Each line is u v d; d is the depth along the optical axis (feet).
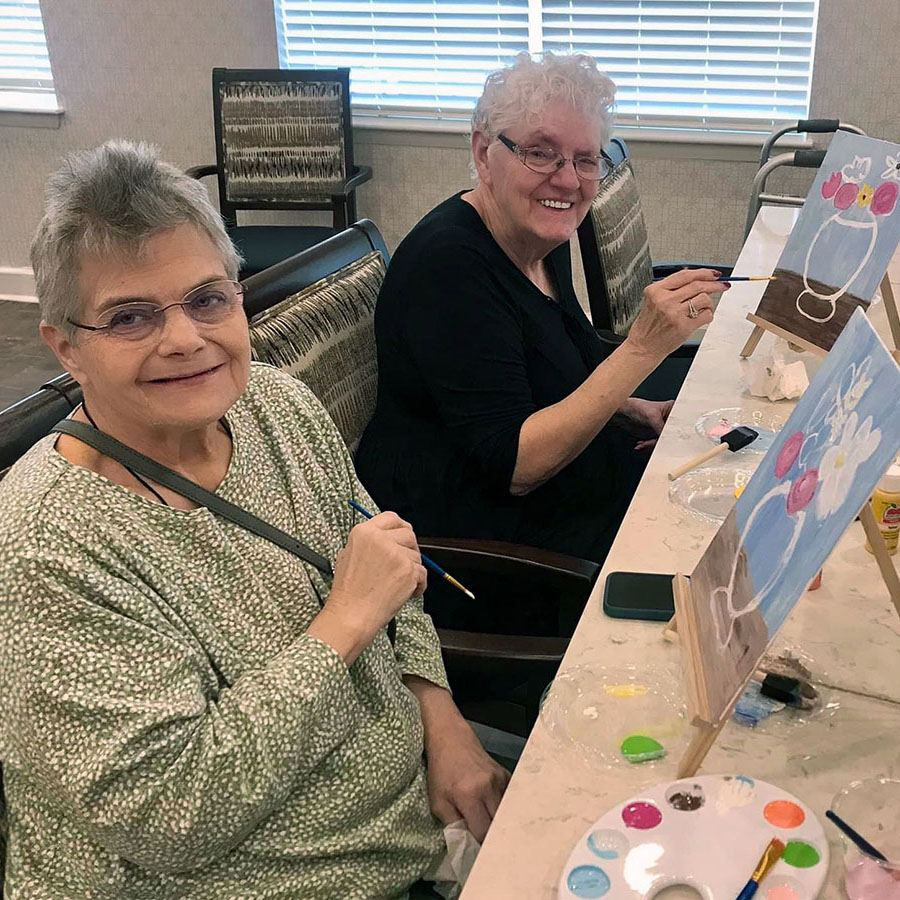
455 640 4.61
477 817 3.94
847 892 2.74
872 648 3.72
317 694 3.35
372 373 5.94
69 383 3.87
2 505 3.19
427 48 12.87
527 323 5.85
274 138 12.39
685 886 2.78
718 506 4.68
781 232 8.72
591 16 12.26
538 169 5.59
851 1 11.05
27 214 15.07
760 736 3.32
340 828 3.61
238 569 3.55
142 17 13.48
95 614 3.07
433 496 5.74
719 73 12.10
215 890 3.37
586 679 3.62
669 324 5.31
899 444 2.68
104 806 3.04
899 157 5.63
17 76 14.66
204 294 3.34
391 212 13.67
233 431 3.78
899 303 6.98
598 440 6.38
